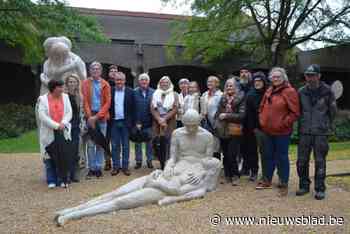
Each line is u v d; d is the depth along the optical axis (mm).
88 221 5098
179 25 21859
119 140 8109
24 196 6461
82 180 7625
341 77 24141
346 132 17250
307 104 6301
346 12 19406
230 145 7160
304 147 6379
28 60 18984
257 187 6855
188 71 27609
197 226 4949
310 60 23375
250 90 7203
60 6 16812
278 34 20000
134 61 23188
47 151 7012
